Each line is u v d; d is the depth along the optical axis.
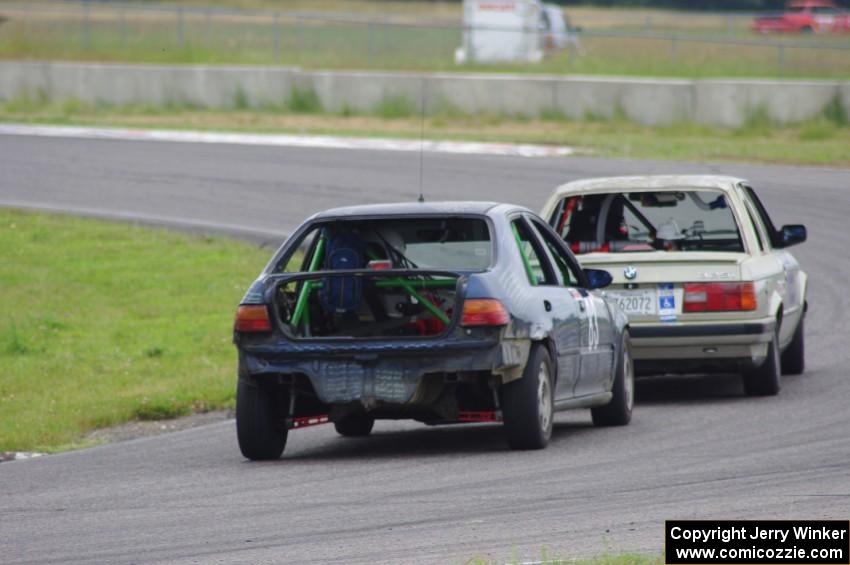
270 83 137.88
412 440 39.56
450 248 36.09
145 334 58.72
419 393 34.06
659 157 103.69
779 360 45.19
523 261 35.84
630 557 22.88
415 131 120.81
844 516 25.88
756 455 33.53
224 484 32.50
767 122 121.88
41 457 39.50
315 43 174.25
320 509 28.75
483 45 160.38
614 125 125.00
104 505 30.53
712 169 97.00
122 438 43.62
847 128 119.56
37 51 158.75
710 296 43.19
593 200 46.88
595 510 27.52
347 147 112.00
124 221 83.94
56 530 27.95
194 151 110.19
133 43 165.00
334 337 34.41
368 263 36.38
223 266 72.19
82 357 54.47
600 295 40.53
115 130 121.12
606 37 157.00
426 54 163.12
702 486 29.66
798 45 140.38
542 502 28.55
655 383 50.53
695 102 124.38
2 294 65.00
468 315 33.75
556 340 35.94
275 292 34.91
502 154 106.62
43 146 112.94
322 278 34.81
